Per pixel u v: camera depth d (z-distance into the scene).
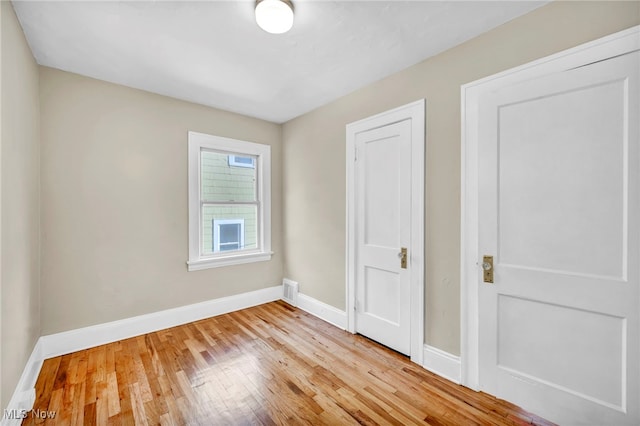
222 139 3.19
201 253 3.07
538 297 1.56
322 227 3.06
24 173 1.78
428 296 2.08
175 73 2.34
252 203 3.51
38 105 2.13
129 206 2.60
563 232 1.48
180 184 2.90
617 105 1.33
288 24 1.60
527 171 1.59
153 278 2.73
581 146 1.43
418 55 2.06
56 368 2.04
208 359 2.19
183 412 1.62
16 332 1.60
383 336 2.42
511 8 1.58
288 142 3.58
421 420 1.55
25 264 1.79
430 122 2.07
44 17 1.64
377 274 2.47
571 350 1.46
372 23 1.71
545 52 1.55
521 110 1.61
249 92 2.72
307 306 3.23
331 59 2.12
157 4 1.55
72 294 2.31
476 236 1.81
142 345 2.41
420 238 2.12
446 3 1.55
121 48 1.97
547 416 1.53
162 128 2.78
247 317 3.07
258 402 1.70
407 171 2.22
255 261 3.47
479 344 1.78
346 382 1.90
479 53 1.81
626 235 1.32
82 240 2.36
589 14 1.41
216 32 1.80
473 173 1.83
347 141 2.73
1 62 1.37
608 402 1.37
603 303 1.37
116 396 1.75
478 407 1.65
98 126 2.44
